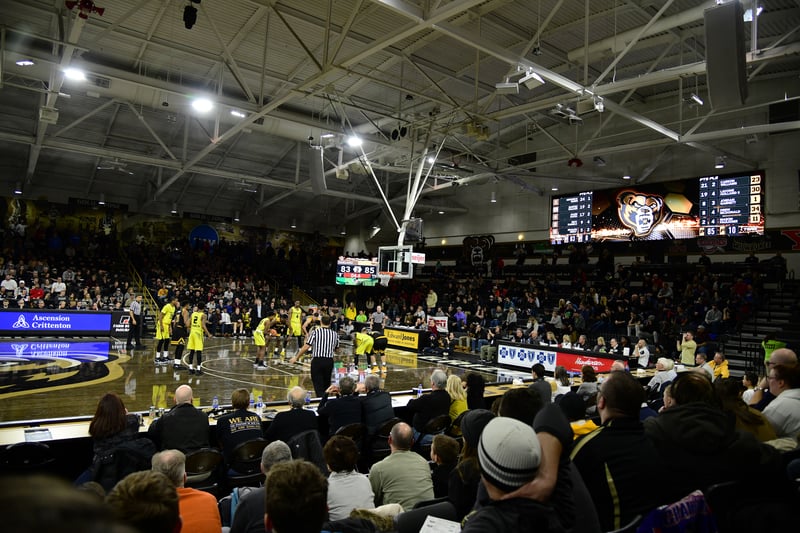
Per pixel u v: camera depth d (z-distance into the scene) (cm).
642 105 2156
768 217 1917
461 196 2981
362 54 997
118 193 2609
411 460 411
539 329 1950
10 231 2330
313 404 726
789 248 1873
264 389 1109
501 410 304
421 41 1360
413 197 1675
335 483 368
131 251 2638
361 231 3275
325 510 188
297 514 180
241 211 3002
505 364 1680
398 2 845
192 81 1620
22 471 488
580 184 2408
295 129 1808
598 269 2255
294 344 2025
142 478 172
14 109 1844
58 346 1645
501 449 180
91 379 1138
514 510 181
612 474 242
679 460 273
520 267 2569
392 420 626
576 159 1812
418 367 1609
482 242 2852
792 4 1230
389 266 1722
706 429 273
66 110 1872
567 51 1480
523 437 182
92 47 1405
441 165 2175
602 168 2334
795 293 1783
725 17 799
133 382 1123
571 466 214
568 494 198
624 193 2266
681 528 241
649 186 2194
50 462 499
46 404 885
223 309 2311
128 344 1686
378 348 1448
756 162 1939
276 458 366
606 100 1251
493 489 185
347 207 3156
